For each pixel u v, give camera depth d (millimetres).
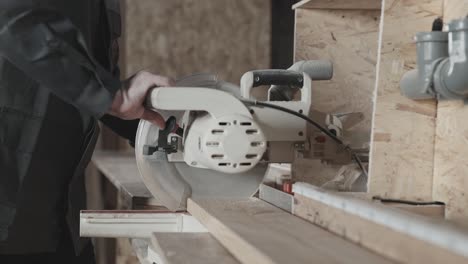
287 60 4238
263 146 1408
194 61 4473
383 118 1529
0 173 1878
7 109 1863
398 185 1544
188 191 1673
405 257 963
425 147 1553
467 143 1474
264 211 1457
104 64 2002
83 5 1681
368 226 1083
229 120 1392
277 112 1563
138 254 1858
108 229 1625
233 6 4441
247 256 1099
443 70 1289
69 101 1505
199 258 1210
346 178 1766
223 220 1331
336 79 2070
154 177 1662
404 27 1502
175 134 1616
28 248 1968
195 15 4449
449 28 1247
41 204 1966
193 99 1402
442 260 873
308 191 1364
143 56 4449
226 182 1690
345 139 1915
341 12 2064
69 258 2131
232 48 4449
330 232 1221
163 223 1638
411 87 1454
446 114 1523
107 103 1487
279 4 4375
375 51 2084
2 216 1897
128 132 2139
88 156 2045
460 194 1488
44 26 1472
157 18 4449
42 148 1938
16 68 1853
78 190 2072
